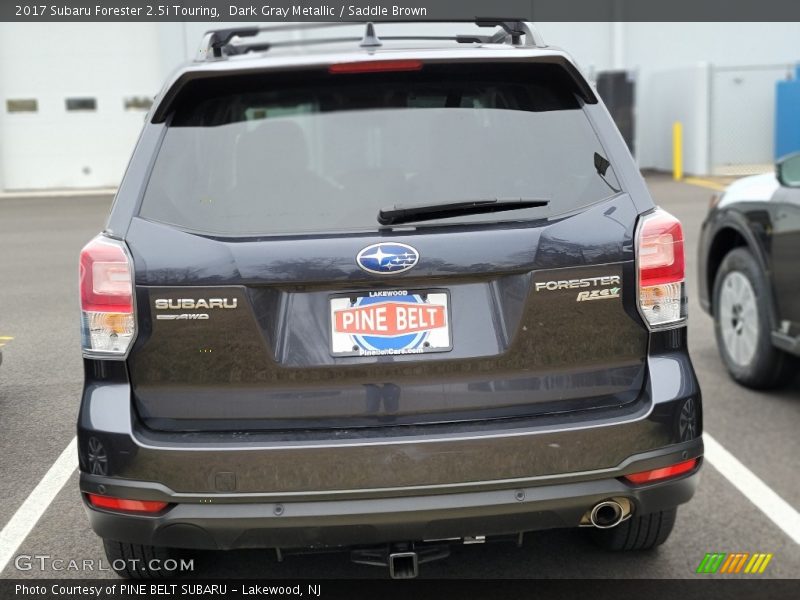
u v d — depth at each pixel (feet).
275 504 8.54
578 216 8.92
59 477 13.97
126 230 8.80
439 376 8.72
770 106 68.18
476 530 8.79
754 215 17.13
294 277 8.55
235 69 9.08
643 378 9.08
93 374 8.89
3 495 13.39
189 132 9.21
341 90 9.30
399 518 8.59
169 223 8.81
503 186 9.00
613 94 64.85
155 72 66.64
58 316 25.09
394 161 9.05
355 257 8.58
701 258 19.51
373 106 9.27
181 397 8.74
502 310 8.77
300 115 9.25
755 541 11.80
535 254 8.71
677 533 12.09
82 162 67.15
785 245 16.15
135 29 66.13
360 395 8.70
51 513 12.83
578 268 8.80
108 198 60.90
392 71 9.28
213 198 8.93
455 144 9.14
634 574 10.99
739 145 68.54
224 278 8.57
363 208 8.84
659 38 69.00
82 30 65.82
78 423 8.82
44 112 66.49
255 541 8.70
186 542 8.80
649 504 9.11
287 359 8.63
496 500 8.64
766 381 17.54
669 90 66.85
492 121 9.28
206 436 8.64
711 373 19.07
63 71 66.18
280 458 8.46
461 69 9.36
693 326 23.04
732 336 18.25
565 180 9.09
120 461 8.66
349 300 8.66
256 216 8.82
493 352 8.73
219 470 8.51
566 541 11.92
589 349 8.92
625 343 9.01
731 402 17.26
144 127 9.27
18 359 20.66
